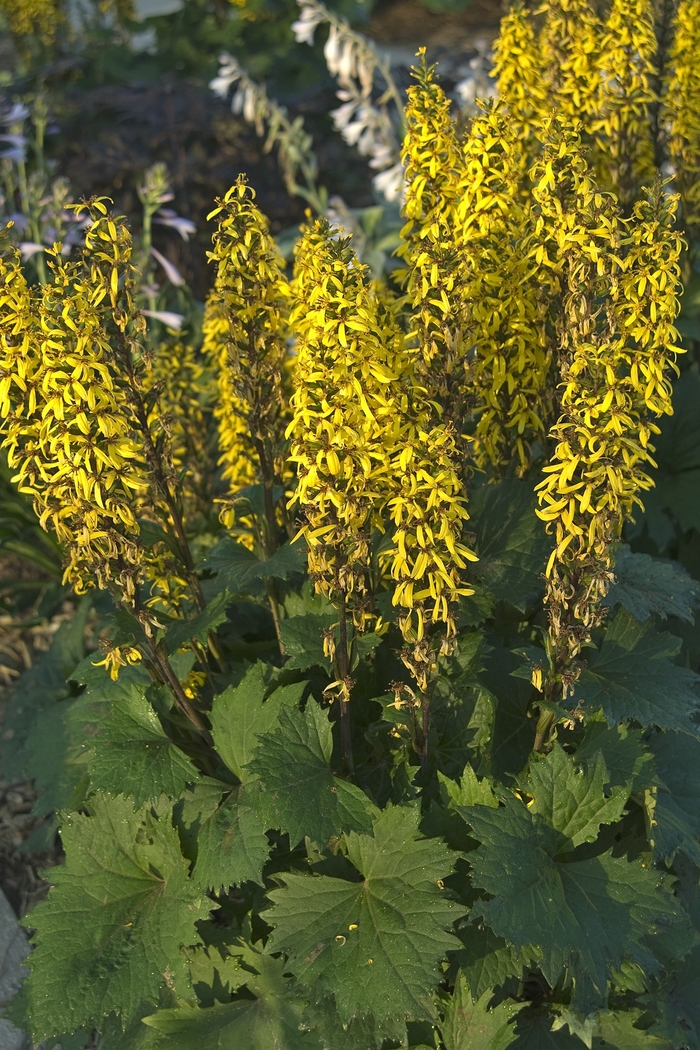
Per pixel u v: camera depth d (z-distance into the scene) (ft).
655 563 4.02
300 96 10.59
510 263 3.50
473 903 3.28
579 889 3.31
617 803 3.33
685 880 3.90
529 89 4.17
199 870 3.49
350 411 2.92
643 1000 3.48
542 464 3.96
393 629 3.83
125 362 3.41
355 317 2.87
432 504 2.90
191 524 4.80
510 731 3.77
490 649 3.57
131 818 3.75
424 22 20.07
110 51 12.37
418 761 3.67
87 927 3.66
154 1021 3.61
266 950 3.38
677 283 3.17
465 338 3.43
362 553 3.11
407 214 3.62
